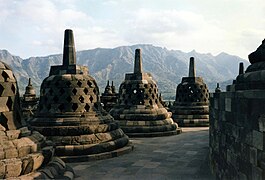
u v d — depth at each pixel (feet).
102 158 38.99
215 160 29.07
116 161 37.65
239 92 20.21
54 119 41.42
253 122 17.38
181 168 33.45
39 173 23.07
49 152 25.21
